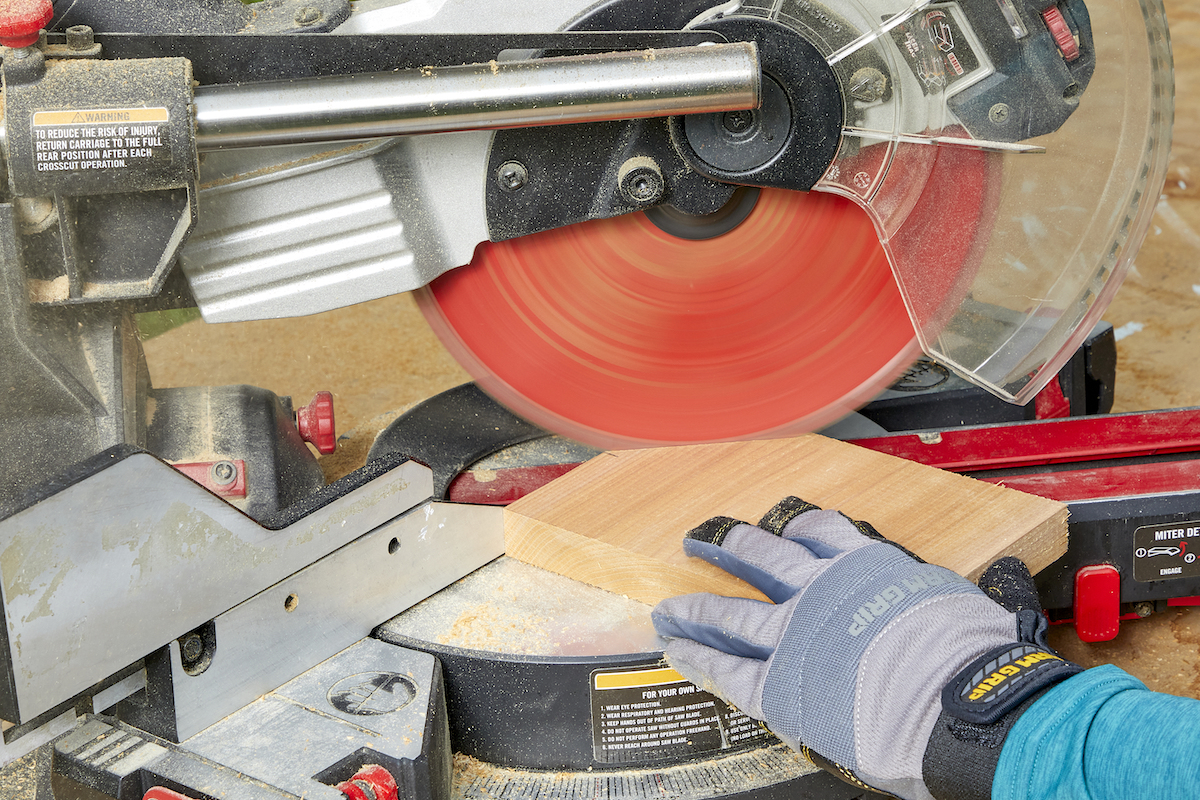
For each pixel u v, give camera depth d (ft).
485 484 5.34
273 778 3.46
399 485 4.25
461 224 4.04
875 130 3.83
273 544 3.79
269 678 3.91
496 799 4.10
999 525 4.51
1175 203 10.23
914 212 3.99
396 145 3.88
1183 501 5.03
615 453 5.21
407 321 9.44
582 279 4.36
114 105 3.38
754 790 4.08
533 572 4.70
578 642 4.18
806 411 4.79
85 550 3.26
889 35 3.70
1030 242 4.09
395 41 3.67
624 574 4.44
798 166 3.86
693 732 4.18
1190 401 7.66
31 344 3.86
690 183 3.95
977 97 3.79
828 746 3.25
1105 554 5.08
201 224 3.91
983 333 4.28
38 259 3.76
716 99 3.57
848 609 3.43
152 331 5.56
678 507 4.71
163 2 3.67
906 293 4.15
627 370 4.66
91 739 3.68
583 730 4.16
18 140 3.36
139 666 3.66
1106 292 4.24
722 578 4.15
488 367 4.67
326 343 9.04
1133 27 3.76
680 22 3.78
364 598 4.21
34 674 3.22
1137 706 2.65
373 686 3.95
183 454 4.96
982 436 5.50
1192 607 5.85
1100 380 6.35
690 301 4.41
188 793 3.42
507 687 4.13
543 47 3.72
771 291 4.39
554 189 3.97
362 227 3.99
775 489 4.85
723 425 4.86
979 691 2.93
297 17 3.76
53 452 4.18
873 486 4.83
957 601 3.35
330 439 5.70
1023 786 2.69
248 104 3.47
